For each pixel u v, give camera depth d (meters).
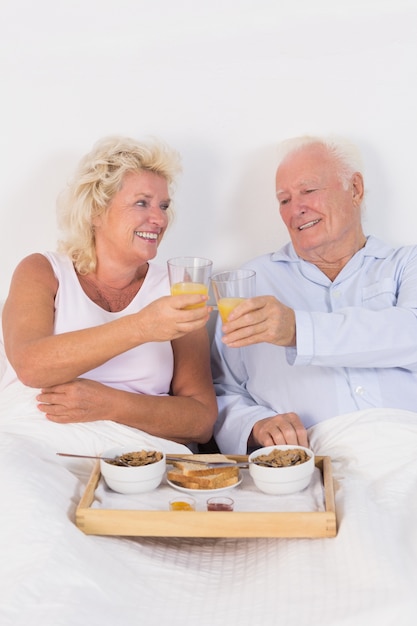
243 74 2.14
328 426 1.76
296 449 1.59
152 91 2.17
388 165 2.14
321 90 2.13
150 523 1.40
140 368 1.85
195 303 1.49
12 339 1.72
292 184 1.91
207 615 1.25
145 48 2.16
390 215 2.16
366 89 2.11
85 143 2.21
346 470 1.66
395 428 1.68
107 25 2.16
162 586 1.33
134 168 1.81
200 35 2.14
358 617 1.16
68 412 1.68
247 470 1.65
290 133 2.16
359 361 1.72
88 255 1.85
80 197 1.82
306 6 2.10
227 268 2.24
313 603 1.22
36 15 2.17
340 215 1.90
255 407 1.93
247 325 1.55
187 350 1.93
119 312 1.85
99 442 1.67
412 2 2.06
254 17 2.12
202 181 2.20
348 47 2.10
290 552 1.37
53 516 1.39
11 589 1.25
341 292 1.93
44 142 2.22
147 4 2.14
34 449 1.60
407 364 1.75
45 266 1.84
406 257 1.92
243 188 2.19
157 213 1.84
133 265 1.87
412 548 1.34
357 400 1.81
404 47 2.08
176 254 2.24
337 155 1.91
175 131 2.18
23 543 1.33
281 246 2.21
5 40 2.19
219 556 1.44
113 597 1.27
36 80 2.19
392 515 1.43
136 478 1.49
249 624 1.20
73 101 2.19
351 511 1.41
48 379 1.66
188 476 1.53
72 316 1.81
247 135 2.17
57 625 1.17
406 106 2.10
